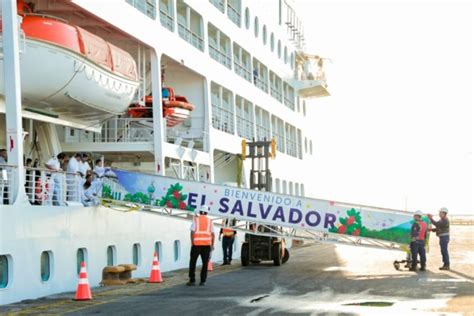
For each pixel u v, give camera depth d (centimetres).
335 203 2388
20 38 1734
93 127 2314
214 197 2325
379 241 2486
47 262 1708
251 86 3775
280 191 4338
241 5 3675
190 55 2852
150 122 2644
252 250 2611
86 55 1959
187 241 2608
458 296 1557
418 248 2311
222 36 3419
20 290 1565
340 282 1925
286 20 4700
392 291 1677
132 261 2145
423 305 1402
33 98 1912
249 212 2366
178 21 2875
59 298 1608
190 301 1514
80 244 1842
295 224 2388
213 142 3105
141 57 2612
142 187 2194
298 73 4928
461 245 4069
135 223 2170
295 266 2581
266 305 1431
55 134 2266
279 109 4403
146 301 1526
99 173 2066
